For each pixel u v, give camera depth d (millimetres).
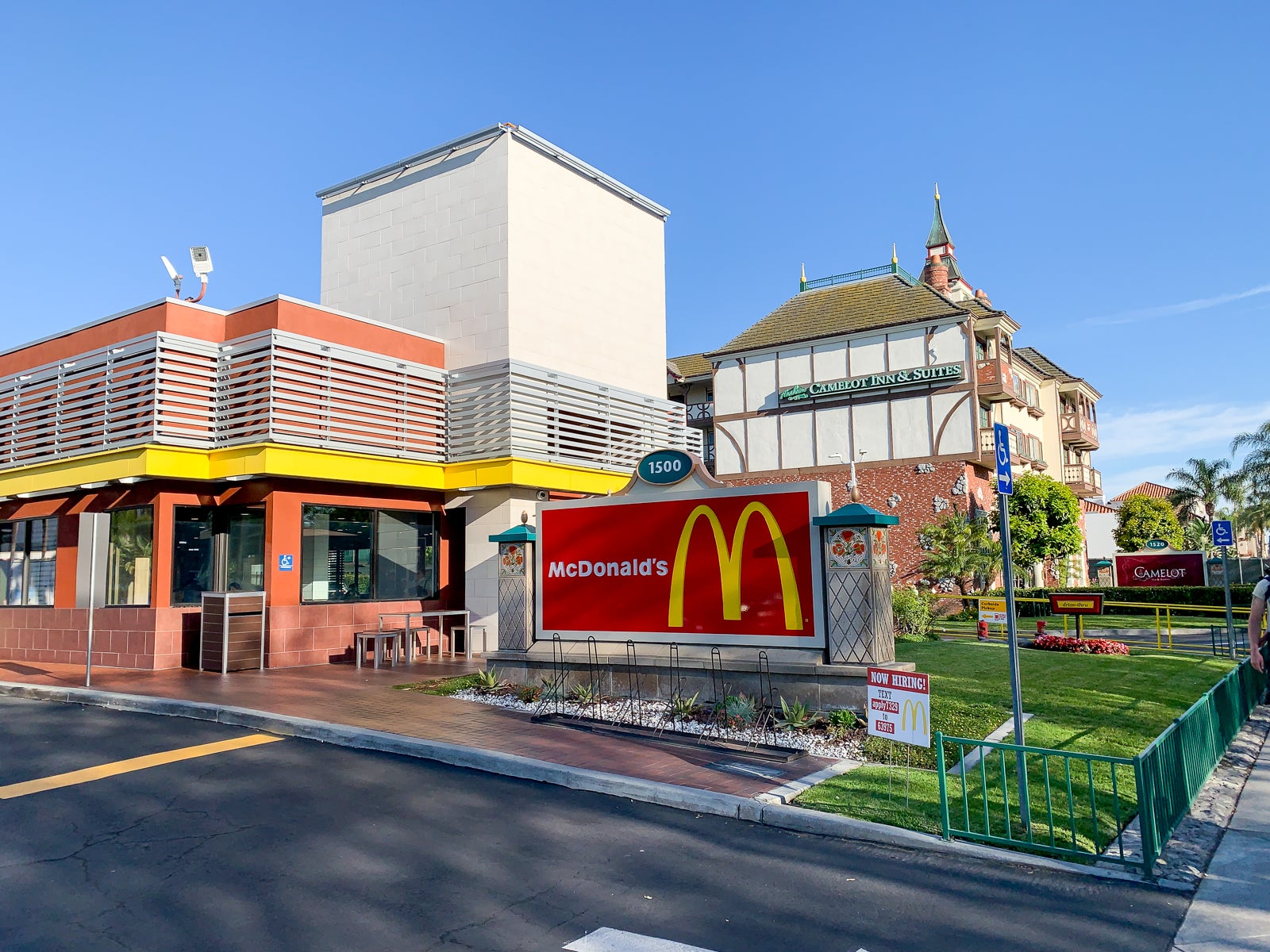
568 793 7332
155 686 12062
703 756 8188
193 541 14500
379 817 6598
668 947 4453
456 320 17203
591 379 18328
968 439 28656
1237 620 24453
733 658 9953
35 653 15922
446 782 7617
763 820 6527
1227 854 5809
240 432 13922
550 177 17922
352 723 9523
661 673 10367
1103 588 28109
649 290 20766
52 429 15484
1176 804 6387
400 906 4965
